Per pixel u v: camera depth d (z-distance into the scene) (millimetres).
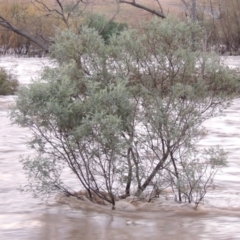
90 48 9961
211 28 44281
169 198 9797
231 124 17875
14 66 37000
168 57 9852
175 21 10094
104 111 9031
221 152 10148
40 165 9555
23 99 9133
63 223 8477
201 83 9719
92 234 7988
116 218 8766
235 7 50125
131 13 52031
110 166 9430
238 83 9922
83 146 9297
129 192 9797
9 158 12992
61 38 10266
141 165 9953
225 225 8352
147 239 7773
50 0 45562
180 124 9602
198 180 9672
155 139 9531
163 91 9797
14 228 8242
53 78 9367
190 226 8328
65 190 9820
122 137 9383
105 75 9805
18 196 9898
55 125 9328
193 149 10055
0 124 17766
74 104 9156
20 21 43688
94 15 30703
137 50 9875
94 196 9750
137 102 9664
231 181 10930
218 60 9922
